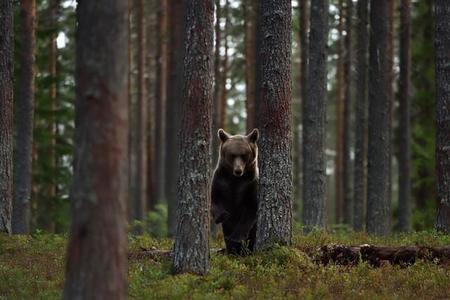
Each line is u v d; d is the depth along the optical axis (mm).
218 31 27328
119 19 7633
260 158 13898
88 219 7484
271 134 13656
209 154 12086
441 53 16828
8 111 17906
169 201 25859
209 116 12023
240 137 14984
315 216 20609
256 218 14969
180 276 11680
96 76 7527
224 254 15234
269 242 13688
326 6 20969
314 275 12477
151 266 13445
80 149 7598
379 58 21766
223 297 10820
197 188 11961
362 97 24875
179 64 23891
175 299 10742
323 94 20828
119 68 7641
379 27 21781
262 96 13789
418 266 13148
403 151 26312
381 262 13656
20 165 21594
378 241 16469
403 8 26000
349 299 11031
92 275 7461
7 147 17859
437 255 13844
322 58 20766
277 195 13680
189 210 11977
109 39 7562
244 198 15016
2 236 17156
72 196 7918
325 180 20828
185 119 11969
